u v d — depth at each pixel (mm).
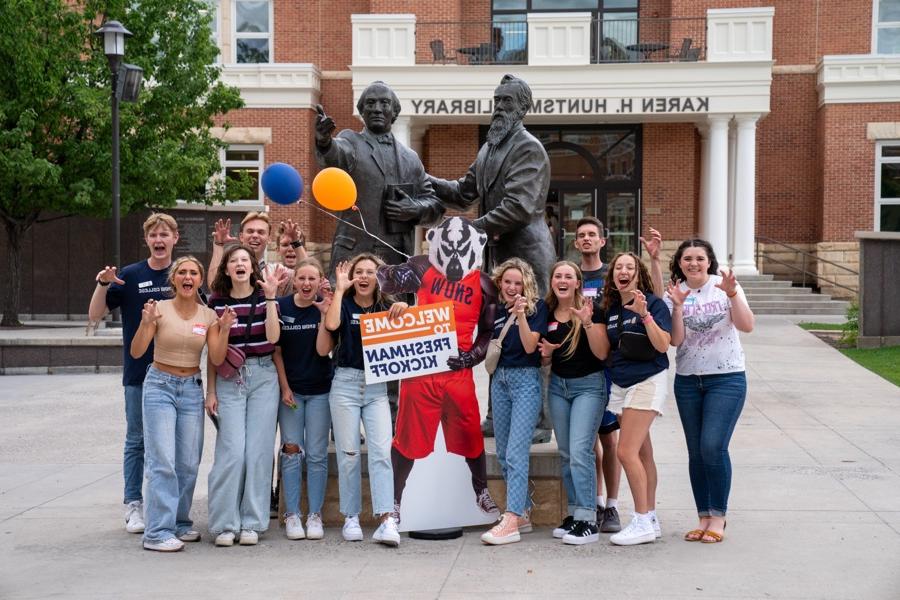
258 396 6559
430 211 7543
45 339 16281
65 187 20516
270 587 5555
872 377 14492
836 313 24406
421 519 6625
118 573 5871
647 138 27688
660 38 28219
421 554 6230
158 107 21547
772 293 25234
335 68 29156
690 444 6574
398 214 7352
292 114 27859
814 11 28188
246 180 23625
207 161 21891
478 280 6715
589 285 7164
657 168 27672
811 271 28203
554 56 26031
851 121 26969
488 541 6410
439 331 6574
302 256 7578
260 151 28031
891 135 26719
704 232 26922
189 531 6676
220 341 6367
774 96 28438
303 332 6617
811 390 13414
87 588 5586
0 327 20391
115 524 7156
